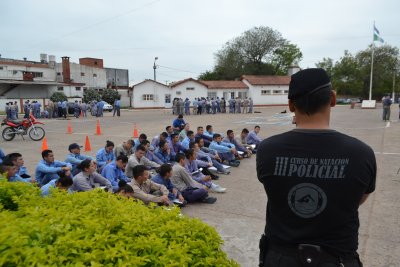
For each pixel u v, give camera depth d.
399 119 20.81
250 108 31.11
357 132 14.97
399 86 59.00
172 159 9.07
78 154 7.59
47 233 1.98
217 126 19.17
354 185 1.41
